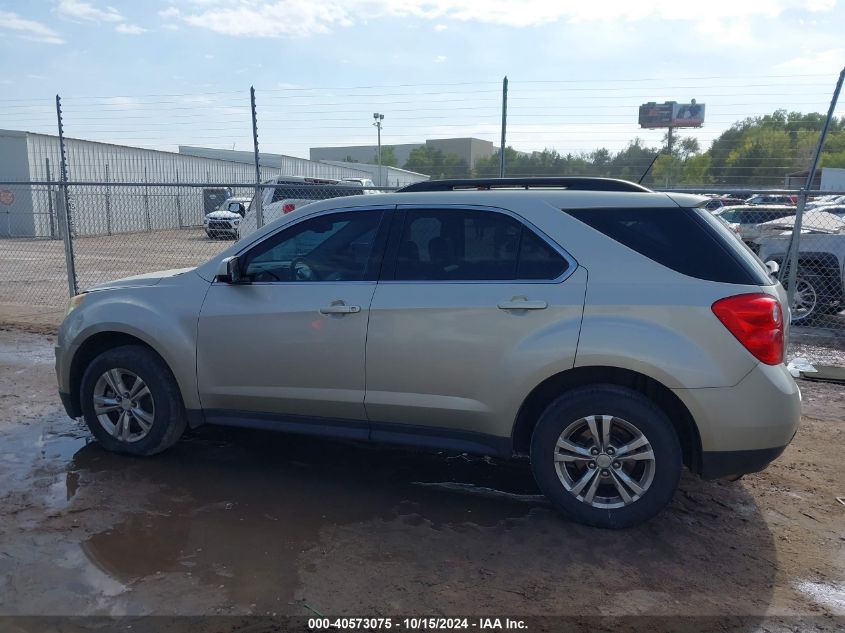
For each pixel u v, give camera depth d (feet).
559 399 13.25
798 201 28.22
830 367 25.73
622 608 10.93
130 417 16.42
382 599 11.02
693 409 12.54
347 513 13.99
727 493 15.24
